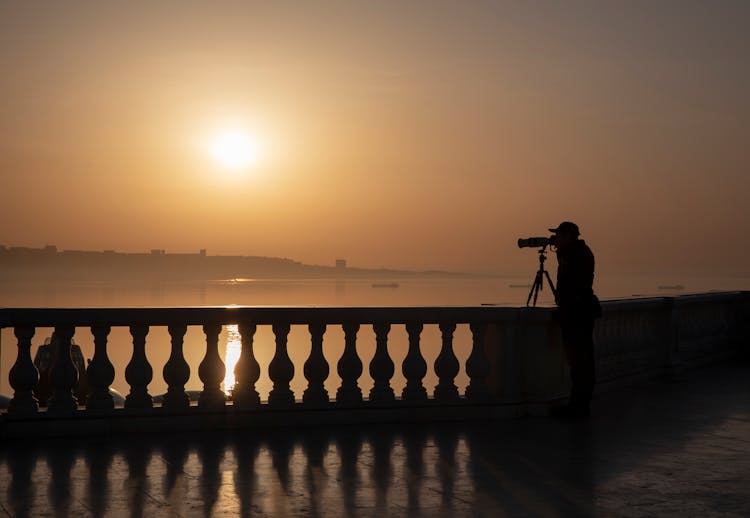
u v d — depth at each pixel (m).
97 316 8.54
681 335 15.01
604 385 12.02
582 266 9.82
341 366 9.34
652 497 6.21
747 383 13.22
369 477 6.79
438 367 9.66
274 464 7.24
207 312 8.85
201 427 8.82
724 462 7.43
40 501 5.99
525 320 9.91
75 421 8.45
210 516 5.65
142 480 6.63
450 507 5.91
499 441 8.38
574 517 5.69
